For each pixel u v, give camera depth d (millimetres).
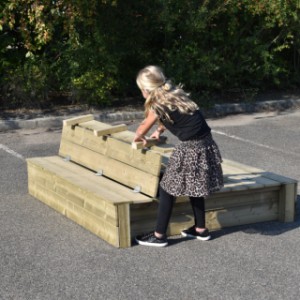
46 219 4781
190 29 9922
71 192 4691
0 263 3939
